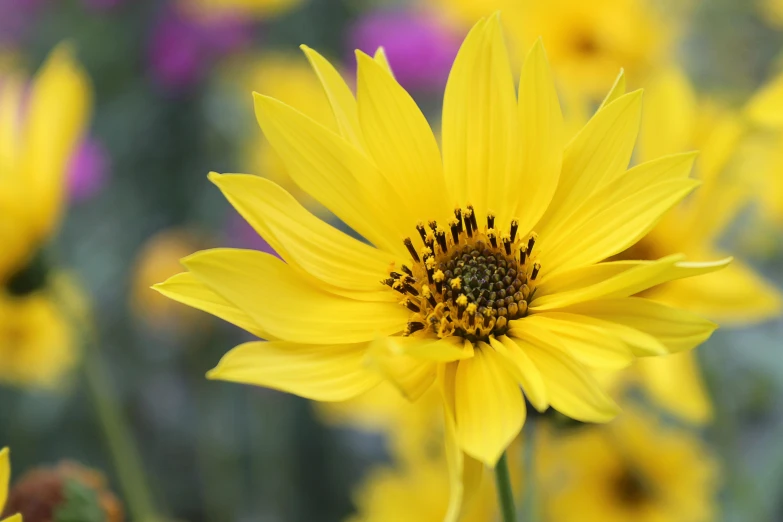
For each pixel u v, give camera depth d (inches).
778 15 21.3
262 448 21.3
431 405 16.2
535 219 13.3
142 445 22.9
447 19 21.6
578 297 12.7
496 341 12.9
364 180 13.3
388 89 13.2
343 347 13.0
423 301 13.2
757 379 17.3
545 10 18.3
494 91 13.3
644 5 18.6
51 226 16.0
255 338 21.1
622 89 13.2
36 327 17.4
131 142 26.4
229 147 25.9
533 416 13.7
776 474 16.6
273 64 24.8
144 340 23.9
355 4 28.2
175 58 25.0
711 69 22.1
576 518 16.5
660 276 12.4
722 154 15.2
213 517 21.3
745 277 15.4
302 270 13.1
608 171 13.2
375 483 17.2
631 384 16.7
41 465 22.2
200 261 12.8
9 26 28.0
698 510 16.6
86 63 27.3
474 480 12.7
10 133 16.1
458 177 13.4
